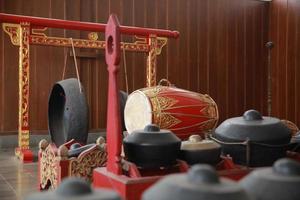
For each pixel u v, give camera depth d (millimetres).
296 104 7715
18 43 4926
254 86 8109
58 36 6316
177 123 3453
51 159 2881
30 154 4711
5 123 6004
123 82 6820
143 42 5527
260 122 1934
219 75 7727
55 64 6301
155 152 1796
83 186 972
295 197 1066
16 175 3906
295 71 7719
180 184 979
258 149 1874
